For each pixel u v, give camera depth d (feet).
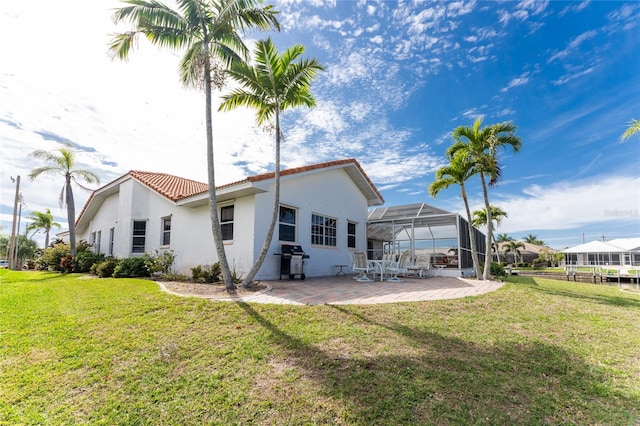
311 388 9.94
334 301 20.99
